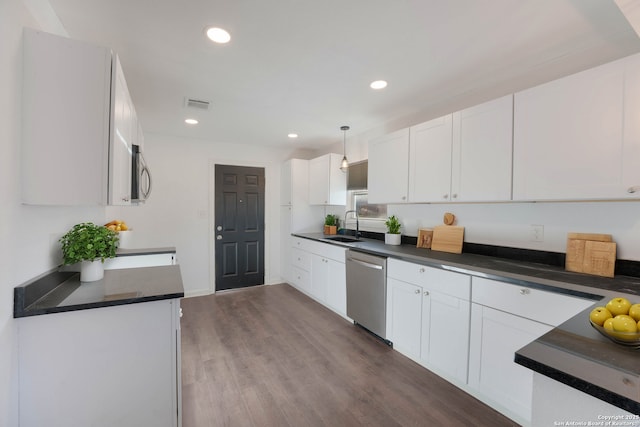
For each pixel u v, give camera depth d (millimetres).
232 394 1911
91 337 1199
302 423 1660
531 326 1532
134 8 1413
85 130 1228
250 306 3639
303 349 2518
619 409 637
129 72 2072
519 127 1812
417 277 2203
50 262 1398
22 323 1107
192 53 1828
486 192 1994
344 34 1636
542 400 761
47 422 1148
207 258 4172
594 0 1356
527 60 1922
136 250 2479
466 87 2344
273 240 4699
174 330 1331
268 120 3213
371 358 2357
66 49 1200
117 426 1244
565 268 1814
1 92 994
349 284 2996
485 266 1878
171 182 3930
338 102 2670
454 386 1983
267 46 1754
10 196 1056
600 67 1486
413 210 3002
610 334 839
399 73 2105
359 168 3818
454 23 1537
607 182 1470
